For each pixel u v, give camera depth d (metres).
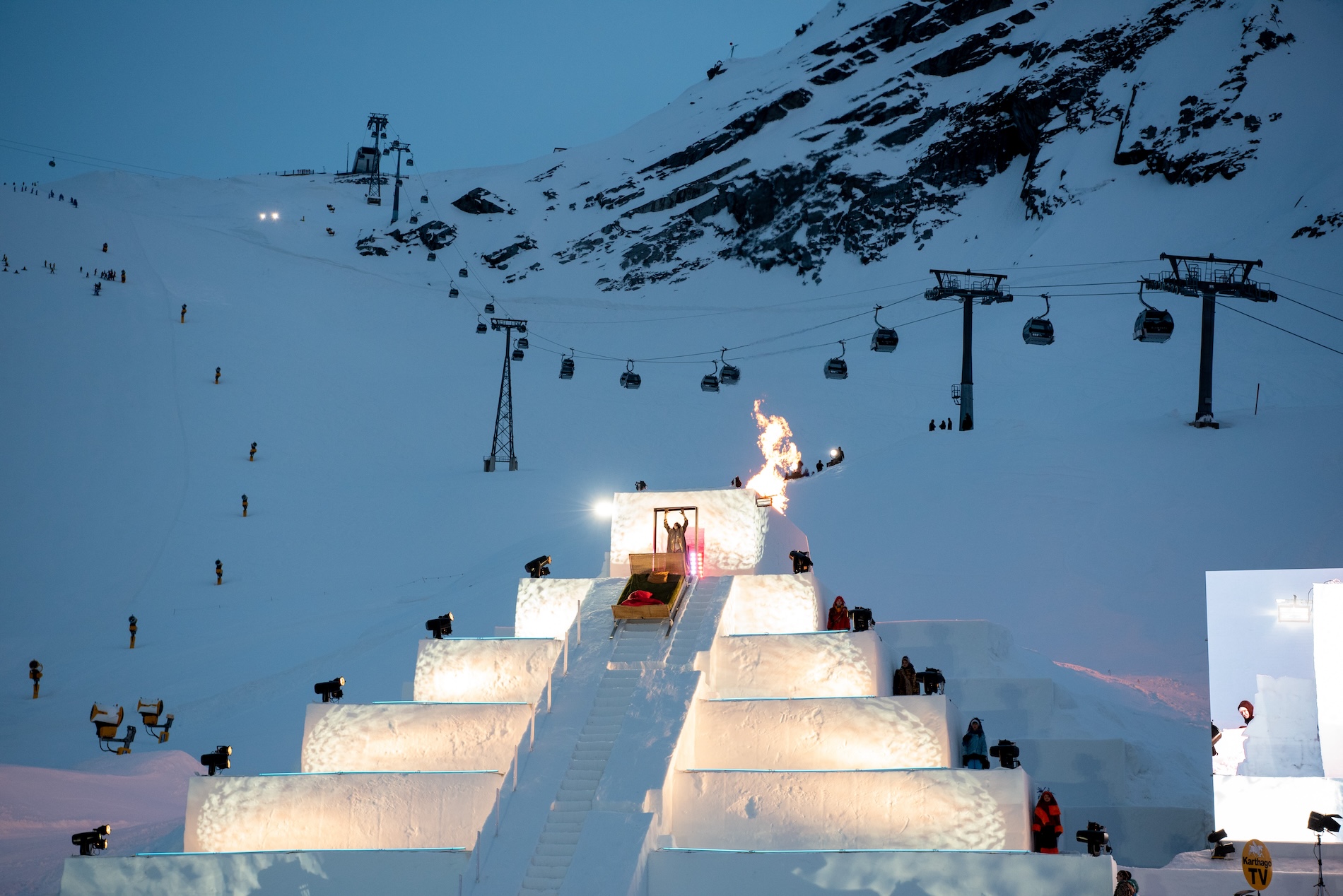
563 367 77.88
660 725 20.33
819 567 40.72
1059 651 33.97
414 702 22.81
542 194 183.25
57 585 56.56
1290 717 20.88
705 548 26.33
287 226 158.38
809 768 20.41
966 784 18.41
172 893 18.64
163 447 73.31
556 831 18.64
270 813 20.12
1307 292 88.81
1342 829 19.77
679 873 17.73
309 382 88.12
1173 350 78.56
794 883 17.34
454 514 65.88
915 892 16.95
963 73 166.50
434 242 160.00
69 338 85.56
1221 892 18.00
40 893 20.50
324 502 68.44
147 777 30.25
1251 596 21.55
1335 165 106.50
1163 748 25.05
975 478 46.22
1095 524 41.31
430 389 92.00
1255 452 45.09
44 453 69.94
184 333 91.88
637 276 151.00
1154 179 122.00
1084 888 16.48
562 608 25.77
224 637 48.59
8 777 27.92
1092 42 149.75
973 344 94.06
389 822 19.70
